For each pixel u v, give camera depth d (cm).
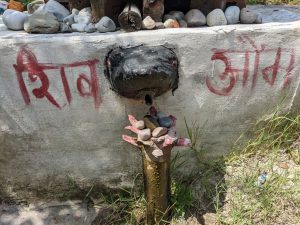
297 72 86
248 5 119
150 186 78
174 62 79
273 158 90
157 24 82
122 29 82
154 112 79
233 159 91
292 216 81
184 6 90
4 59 78
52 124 84
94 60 79
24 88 81
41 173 89
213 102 86
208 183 88
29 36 80
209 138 89
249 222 81
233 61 82
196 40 79
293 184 86
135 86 73
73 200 93
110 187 91
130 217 87
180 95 84
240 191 86
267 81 86
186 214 84
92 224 87
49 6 89
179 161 90
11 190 91
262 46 82
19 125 84
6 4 112
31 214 90
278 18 93
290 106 89
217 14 83
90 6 92
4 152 87
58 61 79
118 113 84
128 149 88
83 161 88
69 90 81
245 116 88
